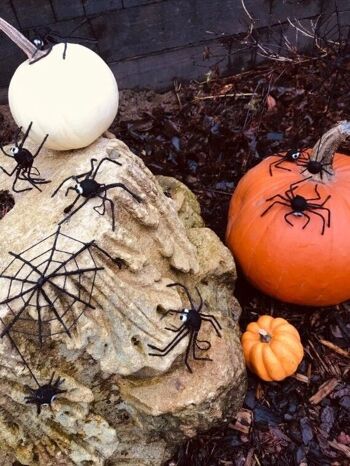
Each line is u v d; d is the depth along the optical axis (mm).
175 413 544
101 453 562
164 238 569
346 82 944
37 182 575
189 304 587
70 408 534
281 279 657
